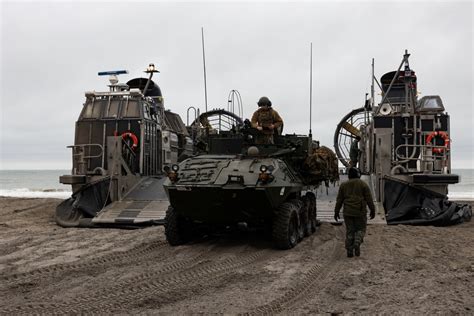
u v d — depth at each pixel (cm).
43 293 601
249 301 561
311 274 693
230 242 956
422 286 613
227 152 1028
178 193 854
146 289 617
